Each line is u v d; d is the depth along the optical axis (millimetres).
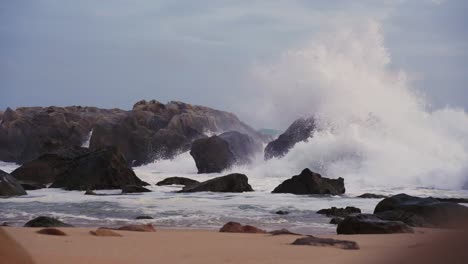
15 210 17531
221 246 6992
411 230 10773
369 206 19609
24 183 28484
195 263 5195
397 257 1690
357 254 5637
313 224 14250
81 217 15648
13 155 63281
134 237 8352
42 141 61469
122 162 29891
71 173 29172
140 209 17844
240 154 47812
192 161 54219
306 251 6109
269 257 5574
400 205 14203
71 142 62812
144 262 5227
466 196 25547
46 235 8227
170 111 65312
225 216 16078
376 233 10711
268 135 68000
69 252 6020
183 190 25844
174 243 7402
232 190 26062
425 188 30625
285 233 9539
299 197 23156
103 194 24703
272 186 30500
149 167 55094
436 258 1534
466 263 1467
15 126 64375
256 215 16406
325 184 25312
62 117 64625
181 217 15688
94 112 72250
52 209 17828
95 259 5406
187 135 61344
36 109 72750
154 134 59531
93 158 29625
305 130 41031
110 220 14883
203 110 68562
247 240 8031
